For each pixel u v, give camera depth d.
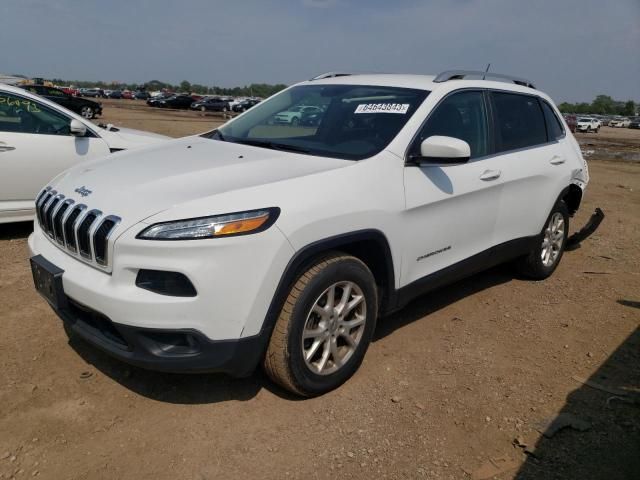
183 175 2.87
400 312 4.22
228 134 3.98
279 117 3.94
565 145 5.04
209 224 2.46
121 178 2.92
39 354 3.28
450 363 3.49
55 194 3.07
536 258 4.90
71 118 5.86
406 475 2.49
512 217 4.29
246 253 2.50
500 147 4.16
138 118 31.59
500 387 3.24
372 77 4.07
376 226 3.03
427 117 3.49
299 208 2.67
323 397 3.03
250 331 2.59
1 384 2.96
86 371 3.13
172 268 2.43
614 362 3.64
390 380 3.24
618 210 9.05
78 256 2.76
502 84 4.38
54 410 2.78
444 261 3.69
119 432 2.65
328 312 2.91
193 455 2.53
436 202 3.43
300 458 2.55
